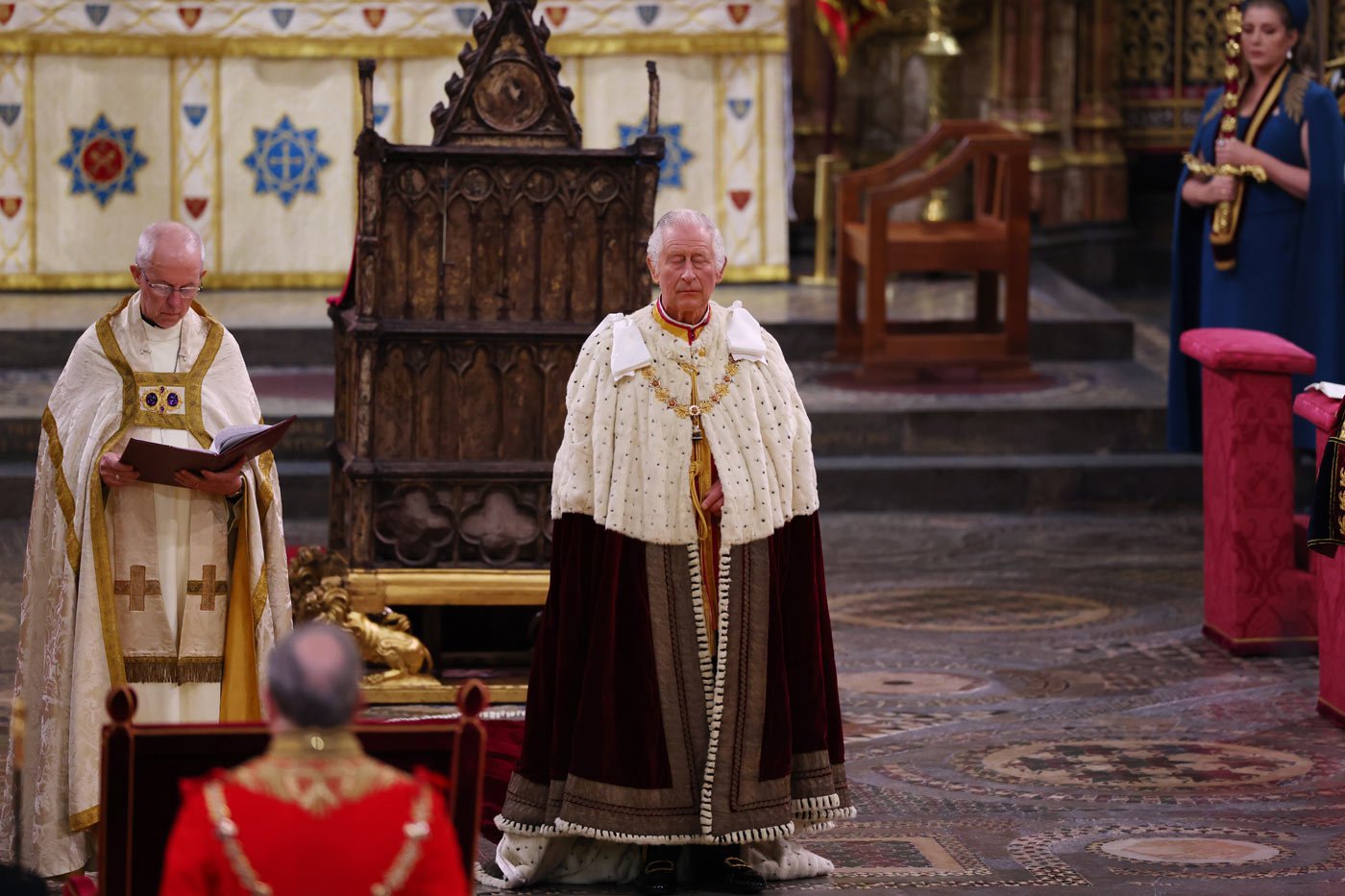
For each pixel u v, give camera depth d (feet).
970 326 126.52
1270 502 79.51
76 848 51.01
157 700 52.08
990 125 120.88
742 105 135.33
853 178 122.31
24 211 129.90
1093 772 64.85
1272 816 59.93
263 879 29.01
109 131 130.00
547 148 67.41
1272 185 94.27
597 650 51.37
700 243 52.03
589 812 51.11
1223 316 96.17
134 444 49.01
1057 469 108.47
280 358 118.52
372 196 66.69
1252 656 80.07
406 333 67.46
